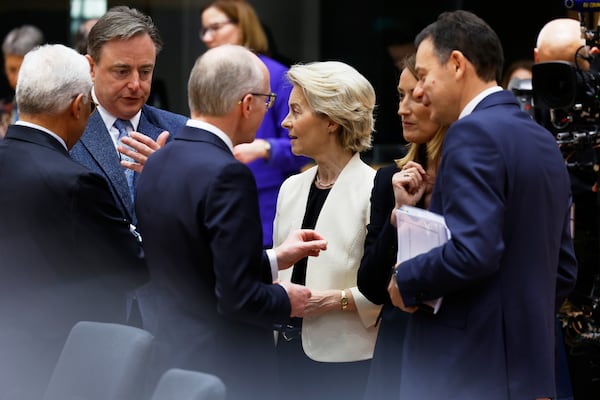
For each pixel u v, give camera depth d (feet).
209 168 22.45
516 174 22.03
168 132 29.73
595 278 31.50
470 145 21.91
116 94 28.96
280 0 58.39
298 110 27.84
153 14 56.59
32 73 25.31
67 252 24.91
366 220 27.78
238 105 23.45
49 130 25.54
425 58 23.24
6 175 25.03
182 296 22.98
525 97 33.27
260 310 22.36
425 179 25.76
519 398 22.31
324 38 59.16
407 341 23.49
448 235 21.81
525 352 22.43
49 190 24.58
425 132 26.00
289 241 25.23
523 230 22.30
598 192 30.96
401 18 58.80
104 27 28.73
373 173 28.37
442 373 22.58
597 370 32.01
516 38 54.95
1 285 25.18
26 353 25.12
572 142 30.68
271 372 23.67
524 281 22.39
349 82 27.53
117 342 22.71
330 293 27.53
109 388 22.31
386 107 57.00
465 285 21.68
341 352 27.71
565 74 29.07
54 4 57.77
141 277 25.54
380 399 26.17
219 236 21.95
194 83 23.50
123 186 29.14
